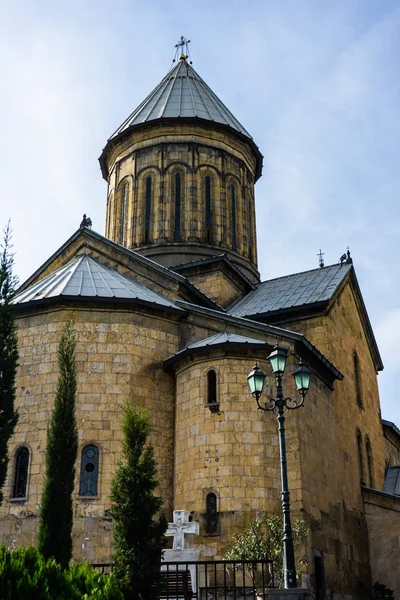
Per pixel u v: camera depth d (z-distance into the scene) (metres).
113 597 10.38
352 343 26.92
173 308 21.50
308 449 19.50
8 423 14.33
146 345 20.86
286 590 12.58
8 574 9.58
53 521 13.70
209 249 27.69
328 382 22.70
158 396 20.47
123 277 23.59
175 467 19.56
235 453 18.44
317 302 23.97
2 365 14.52
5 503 18.67
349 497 22.75
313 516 18.81
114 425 19.42
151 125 29.34
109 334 20.52
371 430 27.56
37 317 20.83
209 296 26.39
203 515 18.05
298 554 17.33
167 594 13.41
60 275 22.77
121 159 30.09
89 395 19.70
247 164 30.64
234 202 29.45
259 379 14.86
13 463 19.11
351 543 21.92
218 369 19.45
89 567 11.24
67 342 15.98
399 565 23.14
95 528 18.17
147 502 12.91
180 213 28.08
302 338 19.92
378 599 22.61
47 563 10.24
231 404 18.98
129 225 28.55
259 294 27.17
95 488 18.67
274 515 17.88
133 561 12.36
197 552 16.19
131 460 13.33
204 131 29.33
